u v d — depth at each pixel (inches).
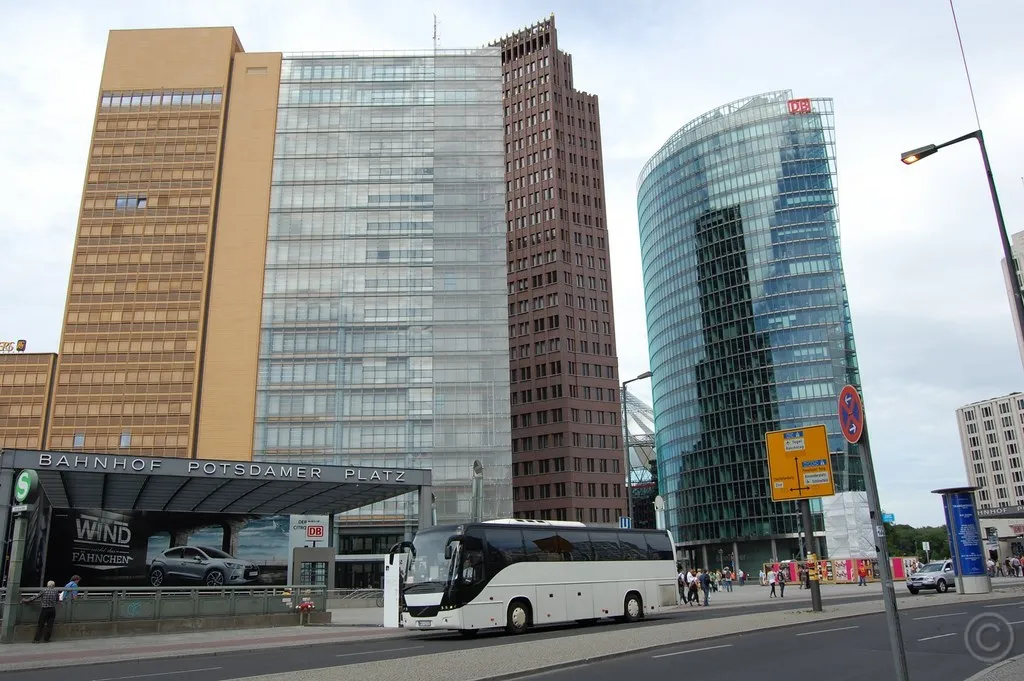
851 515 4151.1
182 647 1026.7
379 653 924.0
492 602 1151.0
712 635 964.6
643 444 7347.4
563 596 1235.2
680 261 6560.0
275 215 3944.4
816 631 1024.9
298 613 1440.7
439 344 3782.0
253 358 3727.9
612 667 730.2
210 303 3801.7
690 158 6599.4
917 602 1503.4
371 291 3846.0
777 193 6003.9
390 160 4042.8
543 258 5629.9
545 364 5438.0
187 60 4143.7
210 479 1707.7
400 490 2003.0
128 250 3863.2
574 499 5128.0
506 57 6181.1
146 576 1811.0
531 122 5935.0
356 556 3297.2
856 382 5531.5
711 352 6112.2
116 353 3718.0
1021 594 1669.5
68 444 3602.4
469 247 3922.2
